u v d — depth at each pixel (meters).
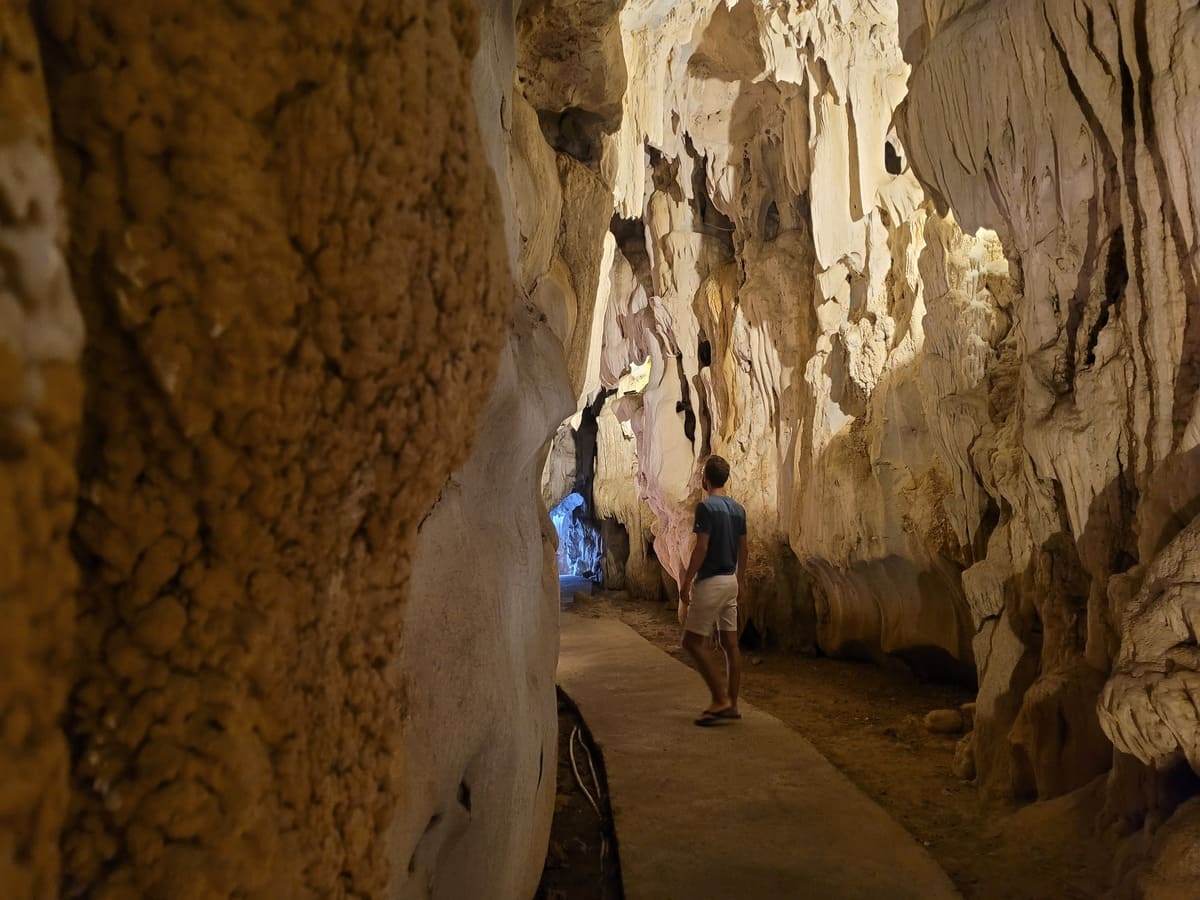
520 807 1.82
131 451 0.65
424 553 1.28
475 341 1.06
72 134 0.61
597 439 10.93
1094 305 2.75
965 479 4.33
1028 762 2.95
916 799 3.24
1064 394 2.90
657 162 8.34
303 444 0.78
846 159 5.92
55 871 0.53
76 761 0.63
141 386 0.65
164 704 0.66
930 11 3.28
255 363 0.70
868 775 3.57
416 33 0.88
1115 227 2.66
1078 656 2.88
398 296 0.85
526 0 2.72
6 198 0.48
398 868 1.12
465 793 1.50
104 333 0.64
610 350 10.22
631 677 5.22
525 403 1.73
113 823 0.64
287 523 0.77
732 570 4.19
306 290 0.76
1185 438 2.23
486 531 1.66
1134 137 2.48
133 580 0.66
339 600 0.89
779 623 6.78
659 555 9.02
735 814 2.91
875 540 5.38
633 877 2.45
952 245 4.39
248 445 0.71
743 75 7.00
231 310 0.67
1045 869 2.41
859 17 5.63
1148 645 2.05
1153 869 1.83
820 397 6.00
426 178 0.90
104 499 0.63
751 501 7.03
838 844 2.65
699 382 8.30
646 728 4.02
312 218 0.75
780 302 6.72
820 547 5.89
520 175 2.27
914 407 5.22
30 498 0.49
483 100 1.66
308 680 0.84
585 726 4.14
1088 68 2.55
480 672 1.48
